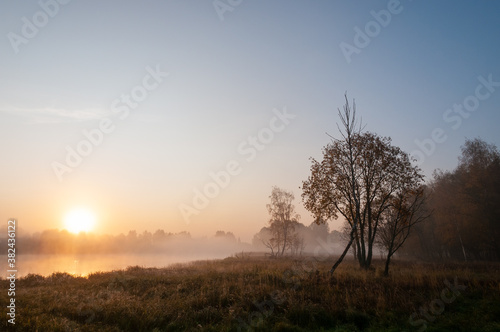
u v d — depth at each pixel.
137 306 12.88
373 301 13.29
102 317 11.75
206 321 11.93
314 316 11.92
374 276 19.38
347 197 29.44
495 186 41.09
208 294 14.97
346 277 18.61
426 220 55.38
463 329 10.22
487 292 13.87
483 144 44.47
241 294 14.63
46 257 85.62
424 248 59.94
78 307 12.63
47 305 13.18
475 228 41.97
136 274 24.91
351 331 10.74
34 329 9.58
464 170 45.66
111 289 17.33
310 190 30.81
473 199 42.91
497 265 29.81
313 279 17.34
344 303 13.07
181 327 11.14
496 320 10.80
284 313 12.50
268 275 19.72
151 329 10.90
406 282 16.05
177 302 14.11
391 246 22.17
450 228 45.88
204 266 34.41
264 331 10.66
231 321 11.64
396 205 27.61
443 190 51.31
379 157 28.73
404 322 11.23
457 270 21.56
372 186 29.02
